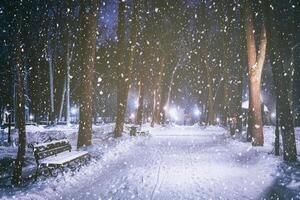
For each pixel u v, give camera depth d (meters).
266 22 14.45
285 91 14.18
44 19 34.28
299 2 22.72
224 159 16.73
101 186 10.48
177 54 53.16
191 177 12.11
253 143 20.62
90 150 17.50
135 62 42.03
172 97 69.25
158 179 11.70
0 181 10.34
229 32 37.34
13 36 10.04
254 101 20.73
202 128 46.22
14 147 18.88
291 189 9.80
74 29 39.28
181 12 46.25
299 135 28.53
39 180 10.26
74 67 48.09
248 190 10.12
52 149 12.13
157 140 28.58
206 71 54.91
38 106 54.53
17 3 10.10
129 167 14.18
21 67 10.04
